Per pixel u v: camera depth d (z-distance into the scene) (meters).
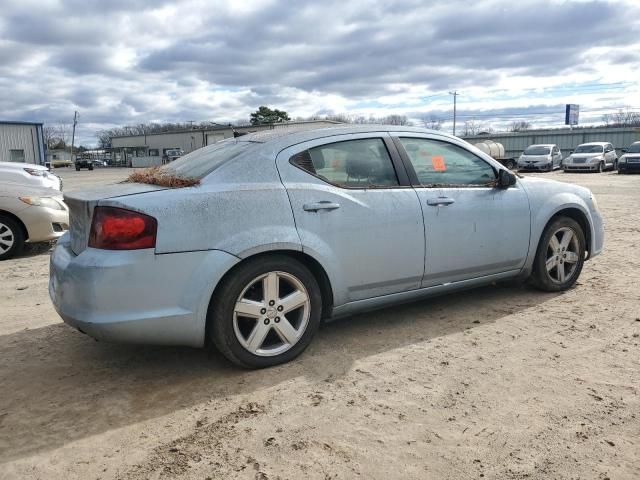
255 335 3.33
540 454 2.45
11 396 3.13
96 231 3.04
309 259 3.54
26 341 4.01
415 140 4.12
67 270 3.08
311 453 2.49
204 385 3.22
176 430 2.72
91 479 2.35
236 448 2.55
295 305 3.46
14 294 5.41
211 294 3.15
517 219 4.48
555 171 29.70
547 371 3.28
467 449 2.50
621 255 6.59
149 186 3.36
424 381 3.19
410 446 2.53
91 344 3.93
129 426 2.77
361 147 3.84
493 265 4.41
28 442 2.64
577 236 4.96
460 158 4.32
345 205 3.60
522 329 4.02
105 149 99.00
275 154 3.51
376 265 3.76
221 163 3.44
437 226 4.01
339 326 4.17
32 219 7.39
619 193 15.63
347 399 2.99
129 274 2.96
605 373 3.24
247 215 3.25
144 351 3.77
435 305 4.64
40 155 39.78
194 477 2.34
